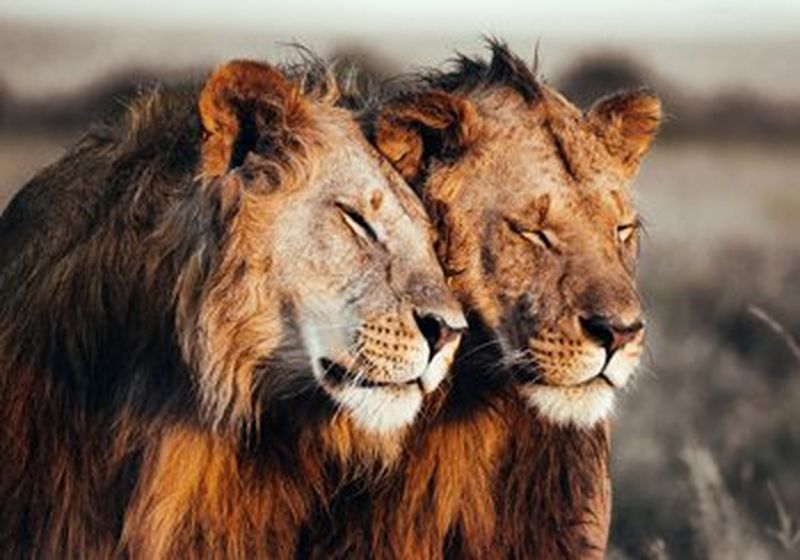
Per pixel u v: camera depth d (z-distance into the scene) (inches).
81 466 450.3
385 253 435.8
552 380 454.0
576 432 484.7
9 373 453.1
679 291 1187.3
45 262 458.9
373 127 455.8
